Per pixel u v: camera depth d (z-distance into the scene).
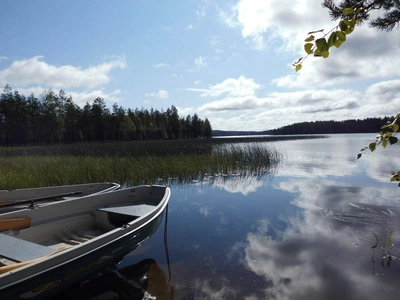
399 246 4.54
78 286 3.40
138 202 5.51
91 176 10.16
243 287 3.44
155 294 3.30
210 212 6.68
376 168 14.03
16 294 2.43
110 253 3.31
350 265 3.95
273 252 4.41
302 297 3.22
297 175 12.06
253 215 6.38
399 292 3.29
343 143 39.44
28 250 3.10
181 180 11.04
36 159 12.66
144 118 58.59
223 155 15.40
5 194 5.63
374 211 6.42
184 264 4.04
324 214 6.28
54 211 4.39
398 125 1.87
